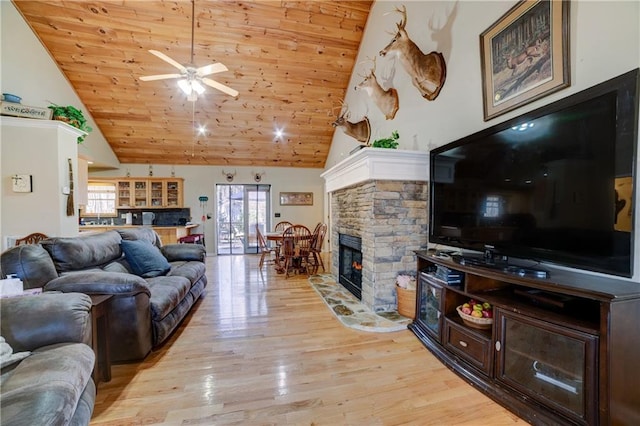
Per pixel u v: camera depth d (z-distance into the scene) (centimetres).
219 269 546
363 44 477
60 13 395
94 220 675
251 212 775
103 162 613
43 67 429
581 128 145
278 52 480
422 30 316
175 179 693
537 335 152
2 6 366
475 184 215
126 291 196
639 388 127
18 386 100
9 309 133
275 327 270
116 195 665
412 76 305
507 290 198
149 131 613
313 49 487
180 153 690
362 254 329
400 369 199
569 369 138
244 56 479
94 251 243
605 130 135
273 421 149
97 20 407
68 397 101
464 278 206
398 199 304
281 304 335
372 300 303
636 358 126
